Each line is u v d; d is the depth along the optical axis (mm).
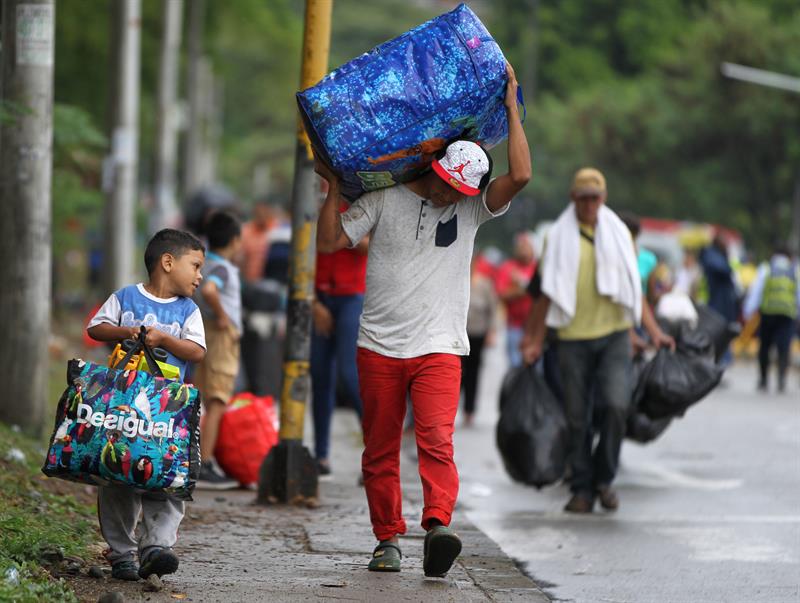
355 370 27125
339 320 27281
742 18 141625
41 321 27266
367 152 16953
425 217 17359
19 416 27109
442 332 17375
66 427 14953
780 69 140000
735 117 141000
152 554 15633
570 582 19078
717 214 147125
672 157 150500
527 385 26297
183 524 21453
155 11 77438
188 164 95812
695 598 18094
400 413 17734
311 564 18359
